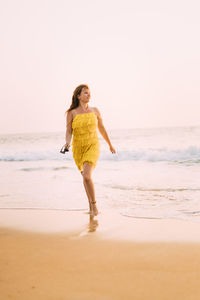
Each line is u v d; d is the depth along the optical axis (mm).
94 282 1813
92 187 3816
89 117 3969
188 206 3934
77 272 1974
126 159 10633
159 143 17781
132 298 1612
